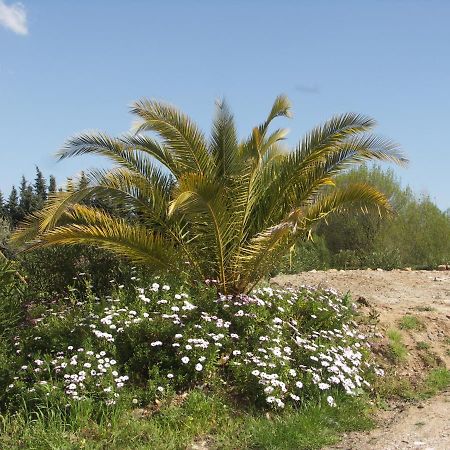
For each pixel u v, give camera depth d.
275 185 8.95
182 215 8.74
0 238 12.88
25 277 9.70
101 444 5.76
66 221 9.18
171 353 7.30
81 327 7.54
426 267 23.06
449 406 7.43
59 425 5.99
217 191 7.80
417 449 5.83
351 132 8.55
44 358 7.02
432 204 25.09
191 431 6.21
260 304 8.09
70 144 8.48
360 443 6.10
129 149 8.77
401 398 7.97
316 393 7.17
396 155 8.49
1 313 7.79
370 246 23.52
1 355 6.91
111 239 8.31
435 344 9.87
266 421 6.45
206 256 8.86
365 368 8.38
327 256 21.95
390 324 10.21
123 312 7.72
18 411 6.28
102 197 8.45
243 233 8.94
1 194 27.91
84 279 9.38
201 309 8.03
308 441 5.98
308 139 8.73
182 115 8.55
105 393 6.41
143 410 6.55
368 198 8.67
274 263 9.00
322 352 7.73
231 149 8.89
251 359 7.35
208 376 7.12
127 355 7.30
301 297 9.16
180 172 8.84
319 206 8.81
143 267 9.07
